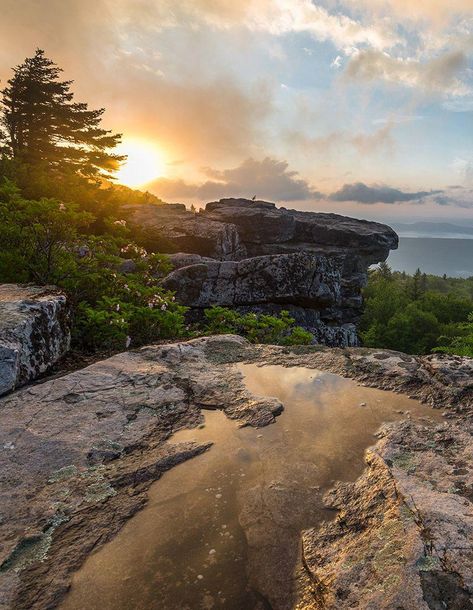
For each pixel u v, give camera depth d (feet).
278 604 4.97
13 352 10.60
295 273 39.70
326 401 10.12
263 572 5.41
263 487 7.03
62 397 10.05
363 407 9.74
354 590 4.90
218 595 5.10
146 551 5.78
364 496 6.63
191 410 9.77
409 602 4.59
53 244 20.01
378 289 168.96
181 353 13.15
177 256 45.80
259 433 8.77
